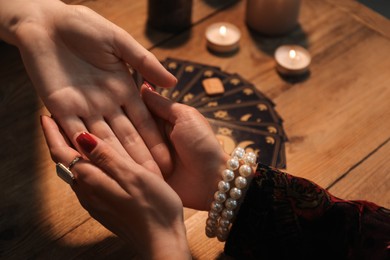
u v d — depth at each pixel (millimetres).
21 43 632
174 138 618
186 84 756
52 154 584
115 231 590
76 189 580
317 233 581
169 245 551
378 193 679
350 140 720
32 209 640
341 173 692
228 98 748
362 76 786
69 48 635
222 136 708
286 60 785
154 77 636
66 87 623
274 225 585
